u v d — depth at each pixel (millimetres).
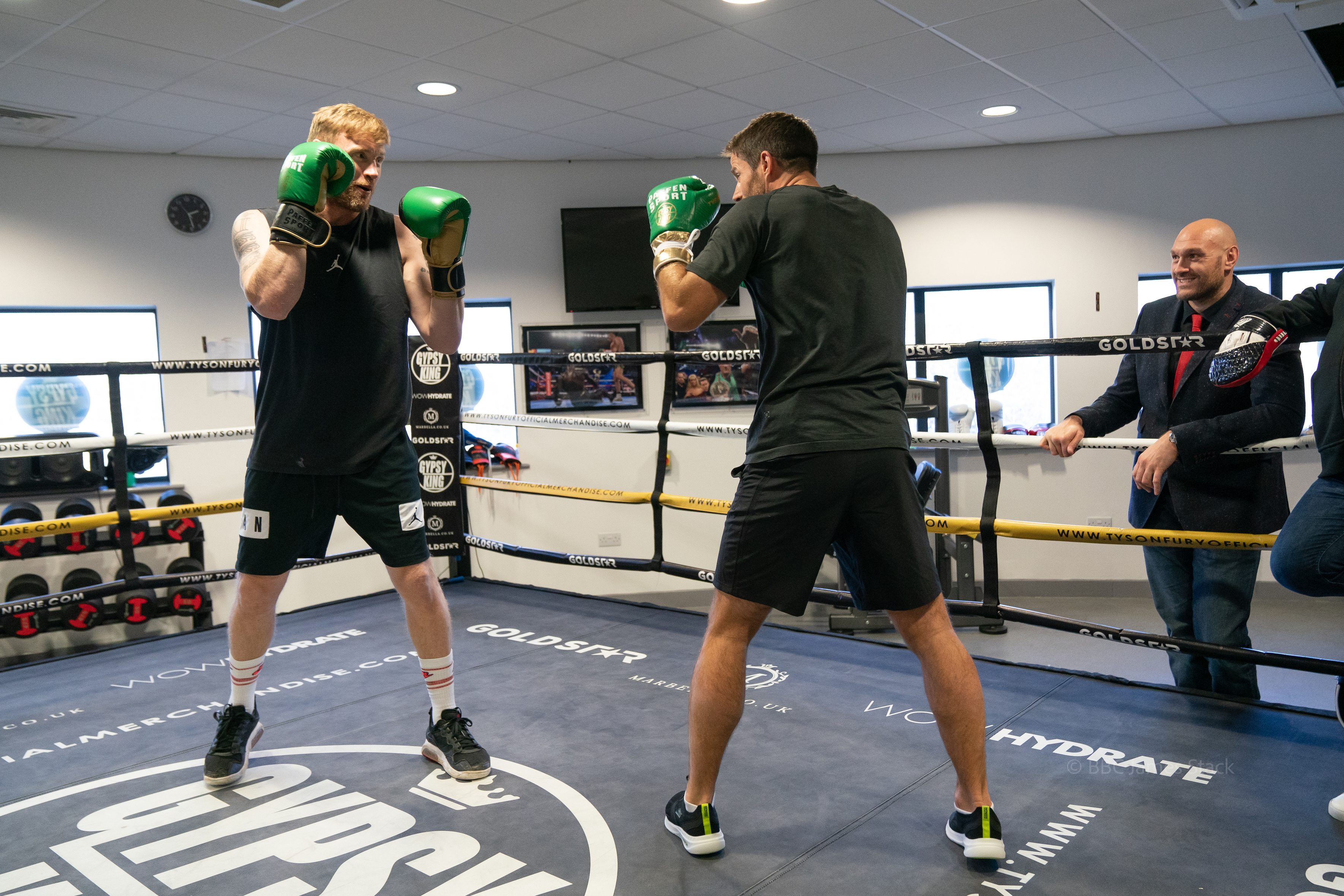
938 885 1427
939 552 4934
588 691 2432
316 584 5359
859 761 1927
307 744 2092
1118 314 5605
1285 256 5352
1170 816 1633
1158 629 4863
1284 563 1646
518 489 3465
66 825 1709
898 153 5770
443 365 3660
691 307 1467
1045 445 2307
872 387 1472
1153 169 5500
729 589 1506
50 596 2834
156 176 5109
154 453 5090
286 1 3227
